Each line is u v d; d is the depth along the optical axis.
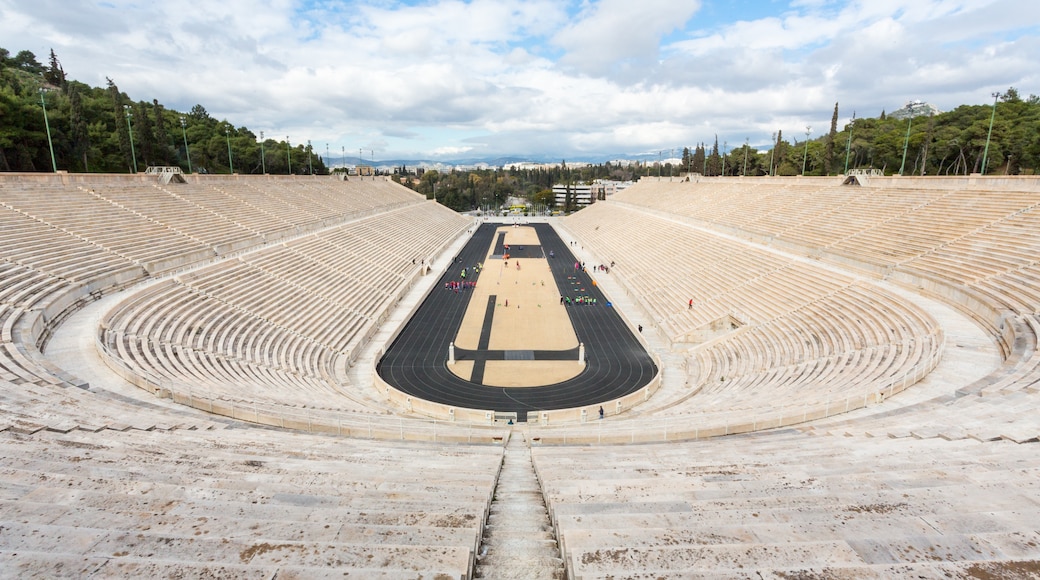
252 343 33.62
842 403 18.66
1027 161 76.88
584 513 8.81
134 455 11.28
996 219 37.25
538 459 13.99
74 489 8.55
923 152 80.88
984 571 5.64
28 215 37.91
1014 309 25.91
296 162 135.75
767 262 47.94
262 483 9.89
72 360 23.22
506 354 42.06
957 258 34.56
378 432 19.14
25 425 13.08
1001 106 92.25
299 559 6.23
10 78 79.50
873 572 5.68
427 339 45.59
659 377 34.31
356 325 44.47
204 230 50.06
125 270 35.56
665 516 8.12
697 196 94.69
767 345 34.12
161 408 17.89
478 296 61.50
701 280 51.69
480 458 14.26
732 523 7.82
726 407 22.89
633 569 6.09
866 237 44.78
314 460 12.20
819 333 32.19
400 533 7.40
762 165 125.69
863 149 98.12
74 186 46.34
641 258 70.44
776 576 5.71
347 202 93.44
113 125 82.31
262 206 67.44
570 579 6.36
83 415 14.85
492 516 9.62
